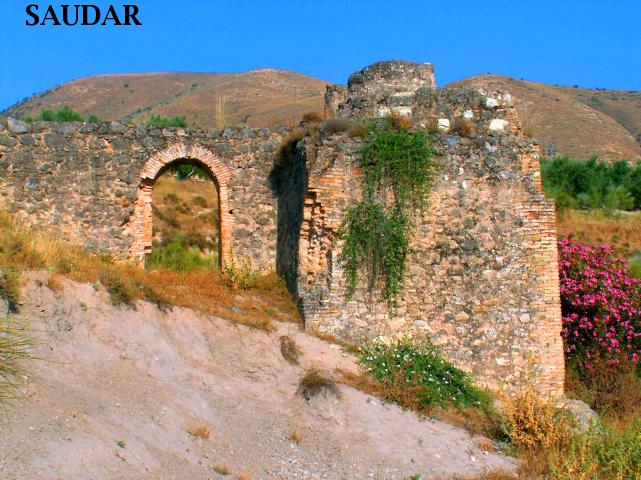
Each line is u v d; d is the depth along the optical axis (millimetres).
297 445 12453
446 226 16766
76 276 14094
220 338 14781
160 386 12609
